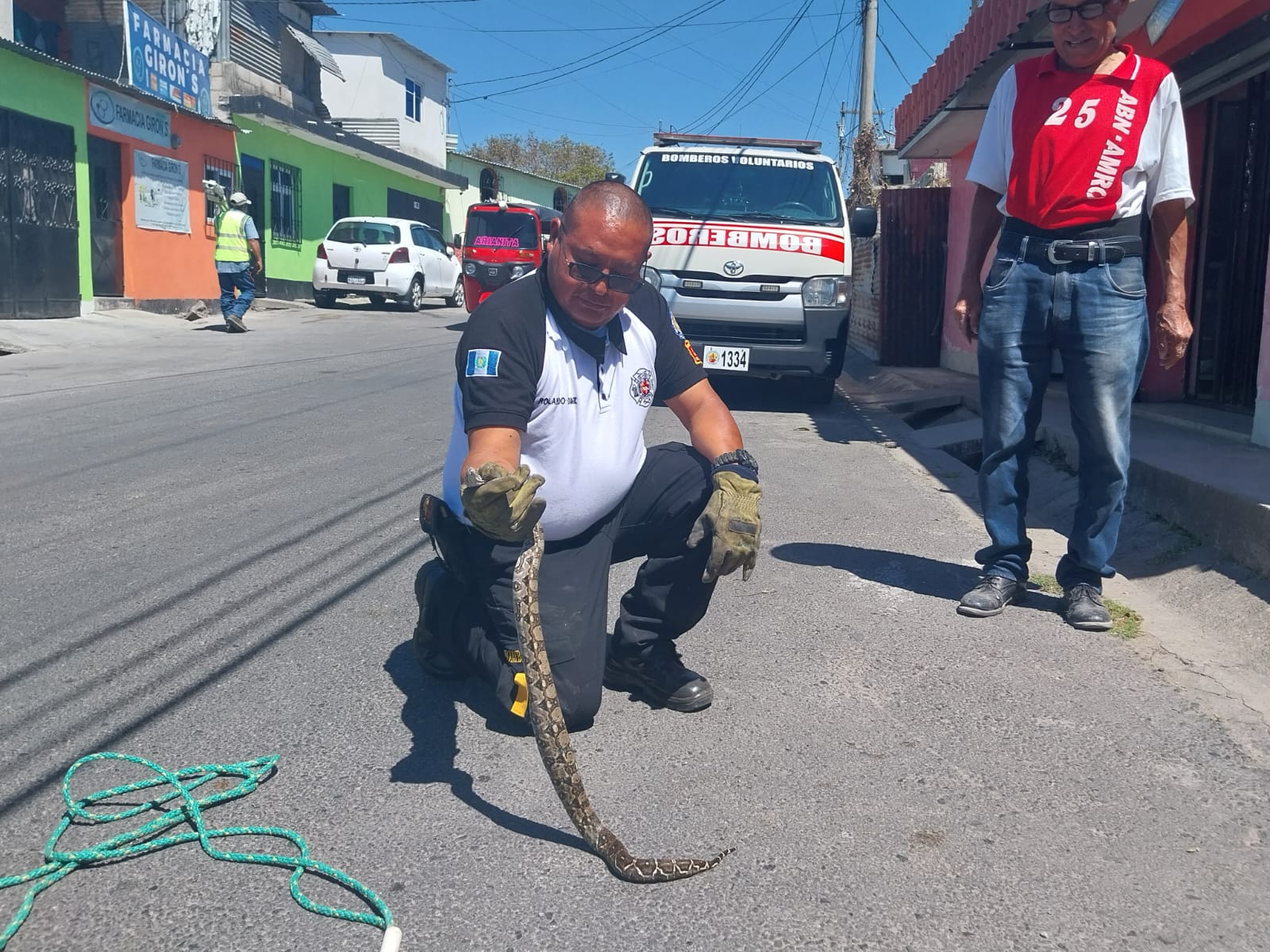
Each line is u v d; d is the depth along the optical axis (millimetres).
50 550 4535
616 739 2875
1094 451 3805
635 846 2340
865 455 7285
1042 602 4121
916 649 3578
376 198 27203
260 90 21281
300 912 2109
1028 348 3896
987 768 2732
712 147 9367
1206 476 4715
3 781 2598
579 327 2650
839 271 8633
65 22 18422
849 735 2908
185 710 3018
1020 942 2043
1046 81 3760
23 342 12312
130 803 2512
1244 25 6066
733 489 2547
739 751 2805
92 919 2074
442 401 9000
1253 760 2805
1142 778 2693
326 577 4234
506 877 2238
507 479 2039
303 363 11414
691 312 8570
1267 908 2164
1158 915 2137
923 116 10766
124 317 15406
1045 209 3764
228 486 5770
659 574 2936
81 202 14938
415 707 3068
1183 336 3688
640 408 2799
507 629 2756
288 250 22141
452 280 22516
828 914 2119
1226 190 7414
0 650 3430
